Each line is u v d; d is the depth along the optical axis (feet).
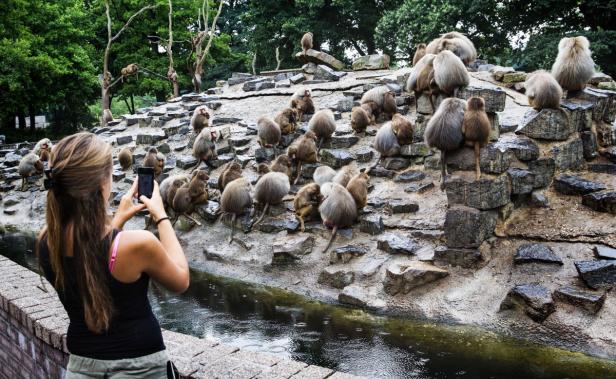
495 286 22.21
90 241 7.05
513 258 22.86
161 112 57.36
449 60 29.07
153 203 8.24
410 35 80.02
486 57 88.89
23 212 46.83
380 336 20.67
